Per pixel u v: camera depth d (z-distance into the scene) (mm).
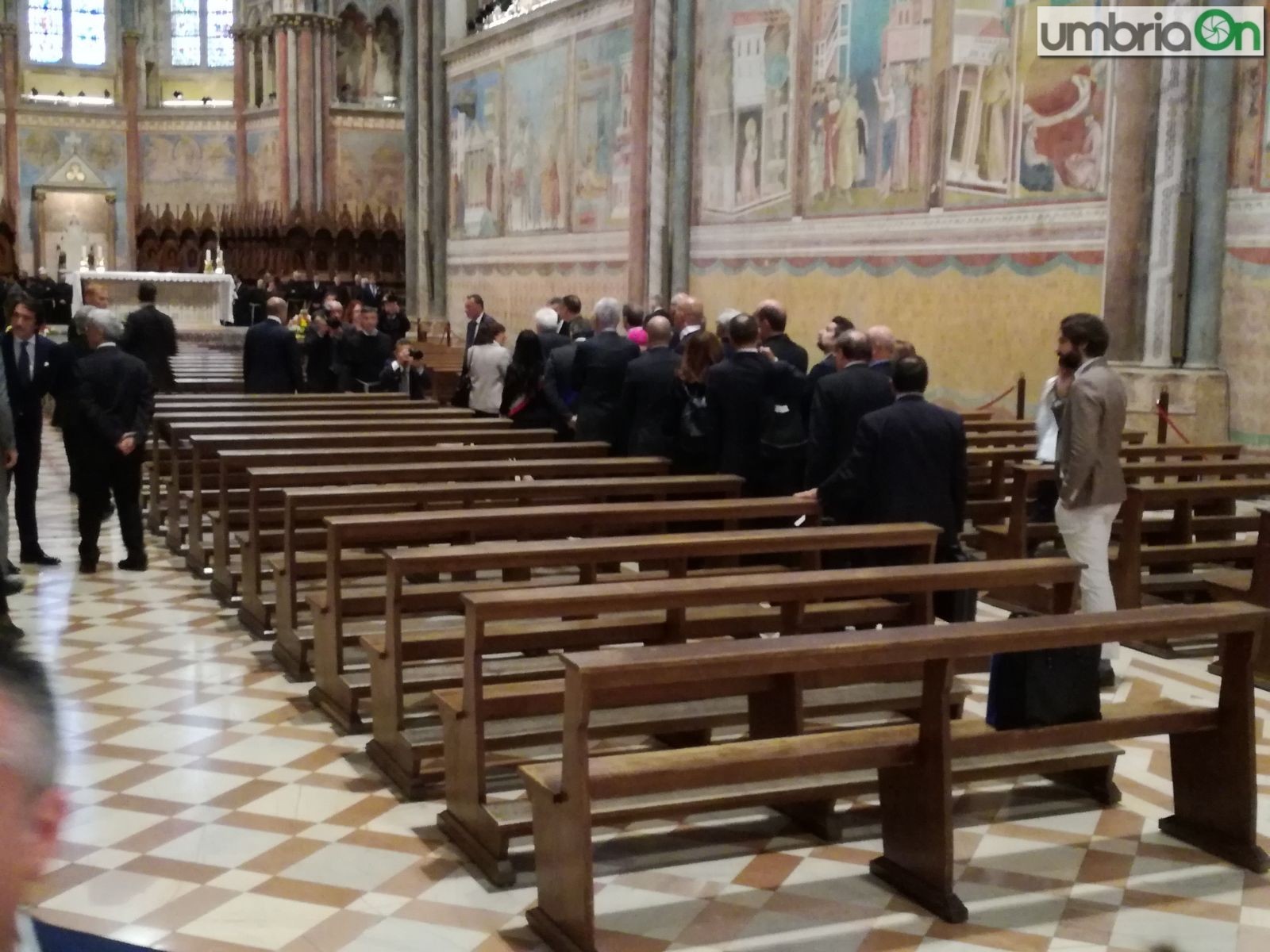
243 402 12578
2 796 1069
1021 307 12961
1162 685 7133
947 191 13867
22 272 35500
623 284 20453
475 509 6828
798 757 4324
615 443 10391
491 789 5312
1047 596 8352
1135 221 11430
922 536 6051
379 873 4688
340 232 34406
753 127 17156
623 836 5043
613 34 20203
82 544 9641
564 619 6008
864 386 7422
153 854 4809
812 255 16141
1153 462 8945
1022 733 4684
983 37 13227
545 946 4172
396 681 5465
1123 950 4172
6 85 36531
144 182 38094
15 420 9531
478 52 25641
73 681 6930
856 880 4672
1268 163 10680
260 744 6020
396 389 16234
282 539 8141
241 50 36594
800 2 16062
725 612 6137
